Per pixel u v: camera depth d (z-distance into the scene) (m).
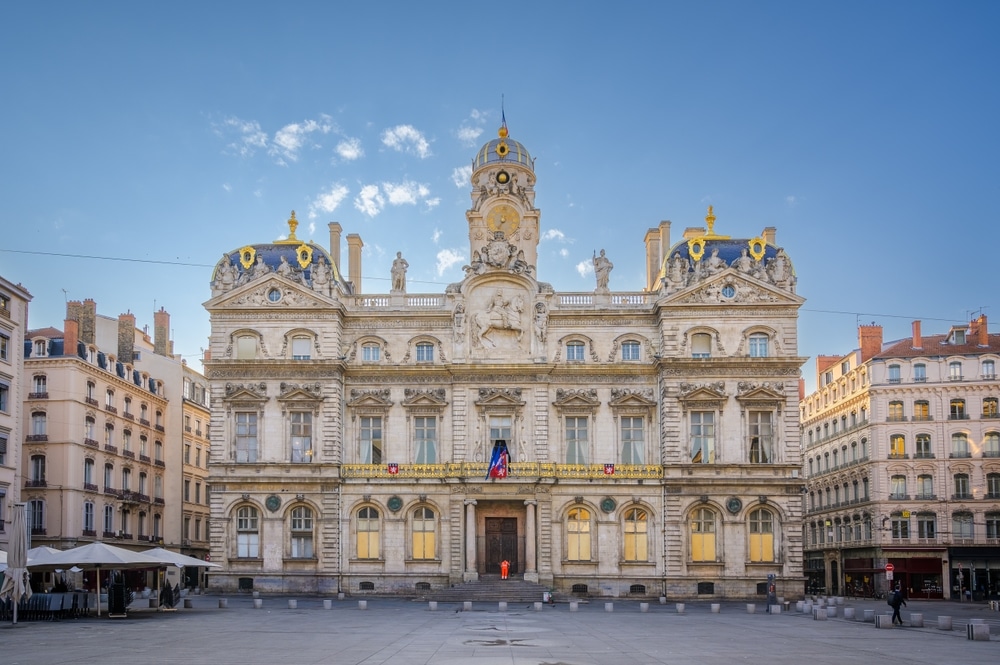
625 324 87.25
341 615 62.25
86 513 95.06
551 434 85.56
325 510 83.69
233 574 83.56
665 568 82.56
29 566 60.22
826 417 122.94
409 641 43.59
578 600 76.44
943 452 103.69
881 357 106.75
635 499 83.94
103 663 34.66
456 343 86.56
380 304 88.75
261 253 88.56
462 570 82.62
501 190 89.50
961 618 67.31
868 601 95.81
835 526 117.62
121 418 103.38
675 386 84.19
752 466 82.94
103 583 99.94
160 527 112.06
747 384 84.12
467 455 85.06
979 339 107.62
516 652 38.97
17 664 34.41
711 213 90.88
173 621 56.75
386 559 83.81
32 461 93.19
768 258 86.56
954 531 102.38
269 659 36.19
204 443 124.12
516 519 85.62
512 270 86.88
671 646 42.50
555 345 86.94
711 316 85.06
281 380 85.25
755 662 36.22
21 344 84.19
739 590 81.94
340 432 85.31
